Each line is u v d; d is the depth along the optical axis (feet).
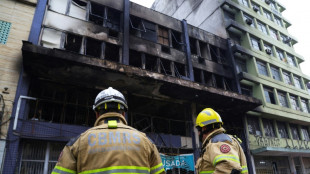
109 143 4.73
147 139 5.37
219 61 66.74
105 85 44.88
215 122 8.09
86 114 43.37
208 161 7.25
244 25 77.87
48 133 35.78
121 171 4.38
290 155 69.77
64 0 46.75
